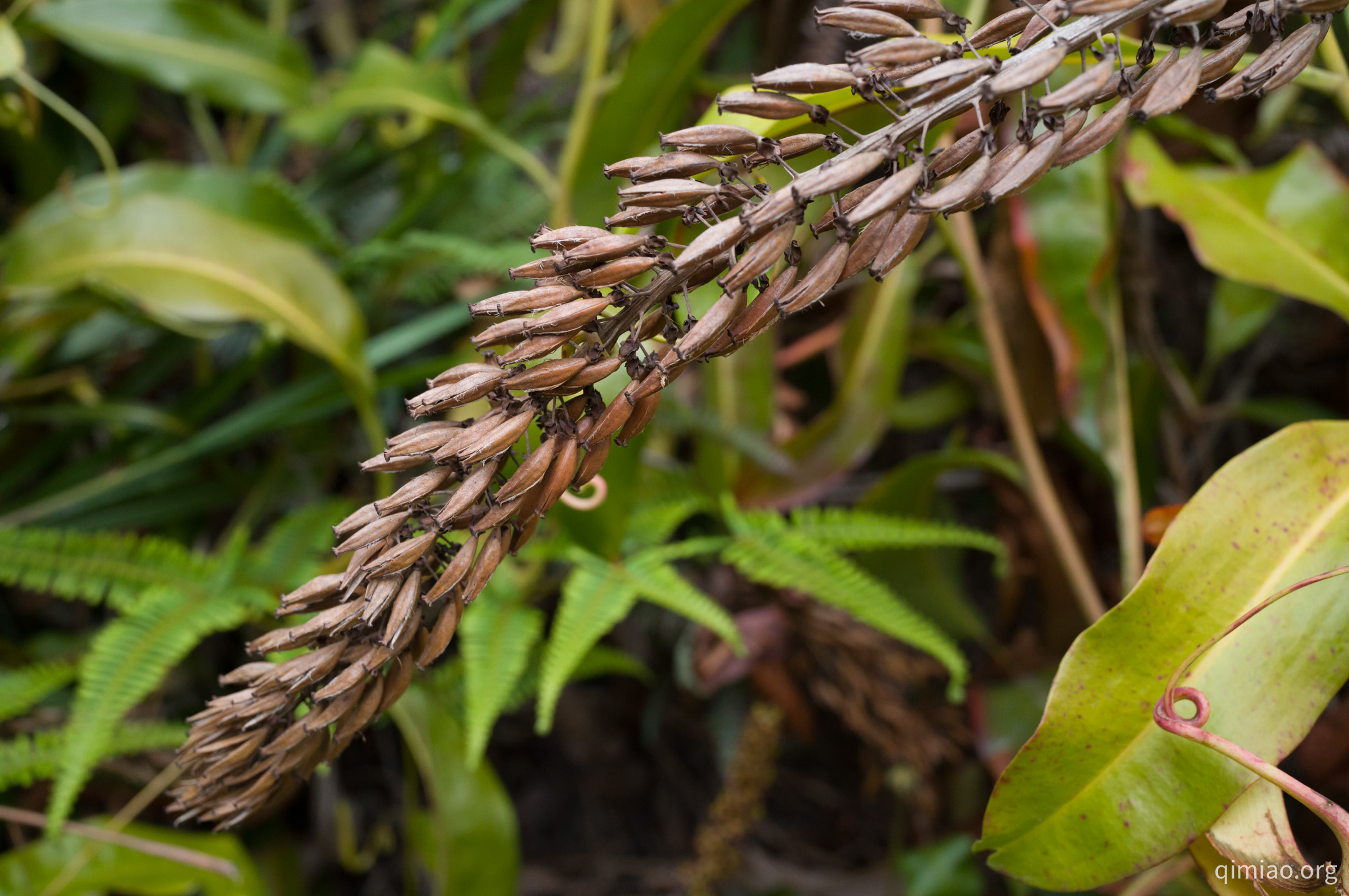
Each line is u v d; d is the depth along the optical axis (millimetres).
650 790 1939
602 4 1353
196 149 1953
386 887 1796
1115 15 674
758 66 1803
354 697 688
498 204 1621
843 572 1221
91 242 1272
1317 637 774
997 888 1646
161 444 1545
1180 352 1822
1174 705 772
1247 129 1570
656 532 1325
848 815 1927
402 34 2195
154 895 1211
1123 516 1217
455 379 668
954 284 1801
